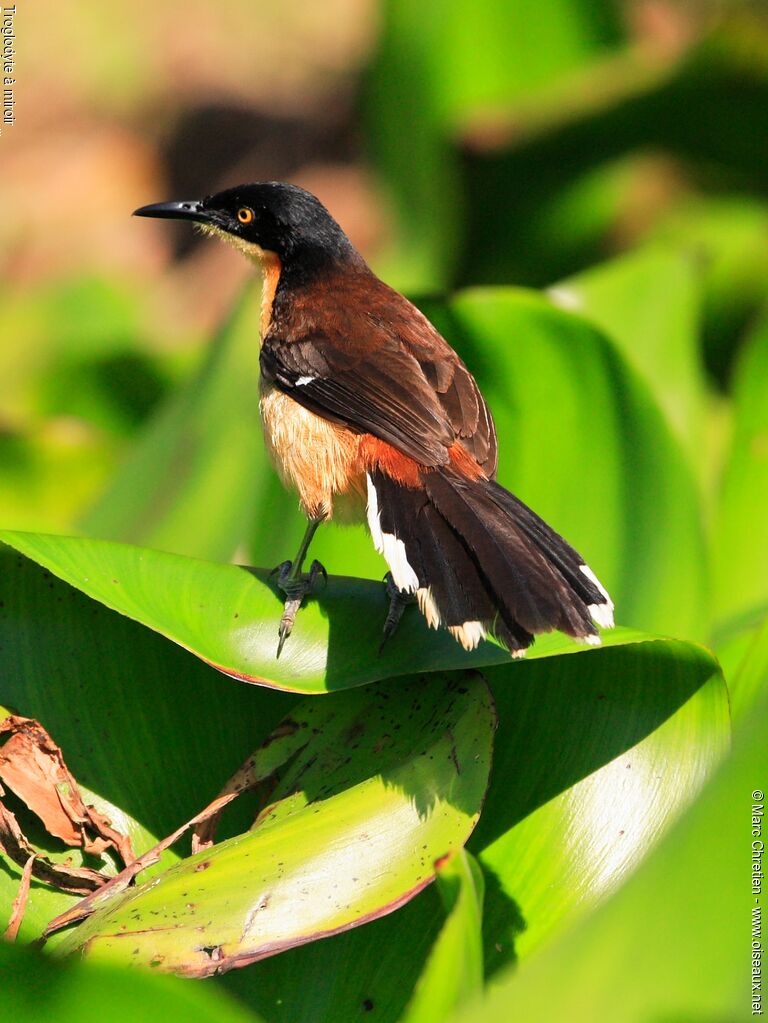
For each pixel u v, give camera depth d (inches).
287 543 405.4
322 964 259.6
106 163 1045.2
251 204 422.3
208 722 296.8
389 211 687.1
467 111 633.6
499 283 673.6
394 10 623.2
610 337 354.0
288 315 384.5
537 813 274.2
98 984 165.5
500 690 286.7
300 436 357.1
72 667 293.9
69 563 274.2
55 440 555.5
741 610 414.3
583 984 171.3
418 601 281.3
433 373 355.6
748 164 631.8
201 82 1095.6
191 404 449.4
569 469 380.5
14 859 269.3
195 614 286.5
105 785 286.8
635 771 272.8
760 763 173.8
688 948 171.5
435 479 319.9
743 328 670.5
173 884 240.1
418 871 242.1
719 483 443.2
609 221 653.9
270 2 1147.3
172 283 932.0
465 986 198.7
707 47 549.6
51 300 709.3
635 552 377.1
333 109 1079.6
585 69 636.1
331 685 277.1
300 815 252.2
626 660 277.1
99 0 1114.7
